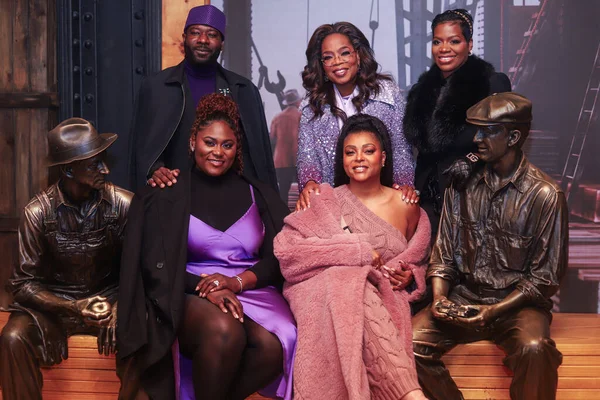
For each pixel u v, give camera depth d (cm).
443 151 295
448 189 267
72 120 259
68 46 384
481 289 258
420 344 245
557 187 247
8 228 372
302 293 235
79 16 389
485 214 256
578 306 485
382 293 237
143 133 307
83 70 394
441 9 503
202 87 315
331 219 245
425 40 502
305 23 513
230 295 230
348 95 301
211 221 249
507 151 248
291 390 228
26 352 247
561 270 246
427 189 304
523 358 231
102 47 394
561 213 246
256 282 245
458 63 297
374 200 257
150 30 389
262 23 515
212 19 306
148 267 241
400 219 256
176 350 233
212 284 233
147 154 300
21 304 260
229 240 248
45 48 372
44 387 266
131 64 395
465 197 260
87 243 264
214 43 308
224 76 317
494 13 498
